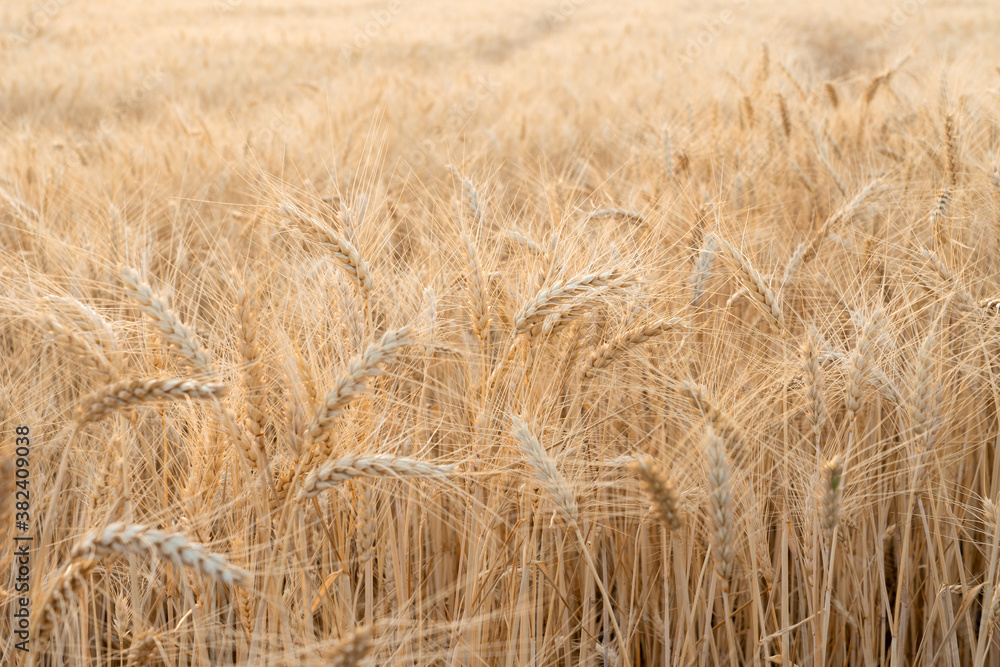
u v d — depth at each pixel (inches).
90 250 117.2
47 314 69.7
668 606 85.5
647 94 361.7
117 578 84.7
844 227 127.0
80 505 86.4
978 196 139.4
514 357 78.2
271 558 66.0
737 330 110.6
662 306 102.4
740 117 231.5
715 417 75.0
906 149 188.7
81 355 68.7
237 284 81.4
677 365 91.0
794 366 85.3
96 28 983.6
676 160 166.1
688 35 813.9
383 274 103.9
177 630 72.9
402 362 92.0
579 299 76.8
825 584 76.5
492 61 867.4
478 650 81.7
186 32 930.7
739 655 98.2
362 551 77.3
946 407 89.9
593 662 90.7
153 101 549.3
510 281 99.8
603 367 85.4
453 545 95.3
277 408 77.7
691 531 85.0
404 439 81.7
